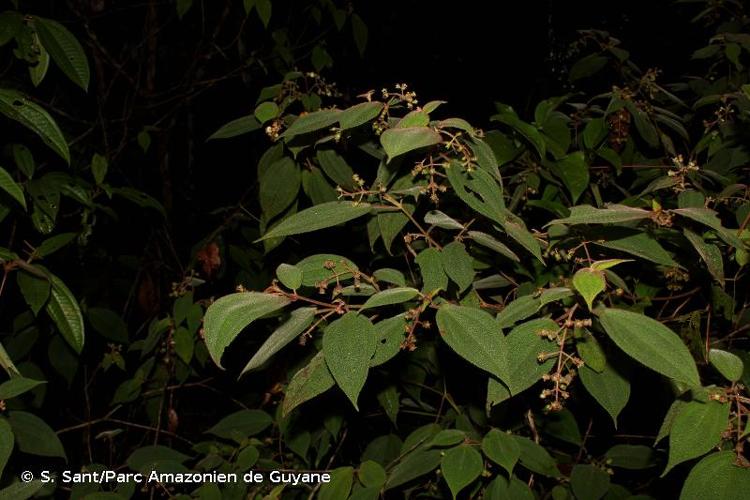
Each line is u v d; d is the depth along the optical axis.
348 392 1.05
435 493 1.99
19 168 2.06
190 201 3.63
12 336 2.44
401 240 1.93
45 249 1.89
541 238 1.61
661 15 4.91
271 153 1.77
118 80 3.30
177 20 3.55
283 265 1.19
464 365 2.09
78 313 1.73
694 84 2.72
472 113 5.35
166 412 3.12
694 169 1.68
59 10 3.16
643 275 1.81
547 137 1.80
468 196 1.27
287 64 3.14
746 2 2.86
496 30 5.16
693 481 1.04
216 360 1.05
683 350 1.00
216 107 3.89
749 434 1.05
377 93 4.60
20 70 2.74
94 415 3.16
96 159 2.39
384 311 1.77
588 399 2.12
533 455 1.62
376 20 4.66
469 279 1.34
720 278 1.24
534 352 1.18
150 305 3.25
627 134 2.26
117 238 3.30
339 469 1.67
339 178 1.66
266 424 2.38
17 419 1.72
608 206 1.35
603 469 1.85
